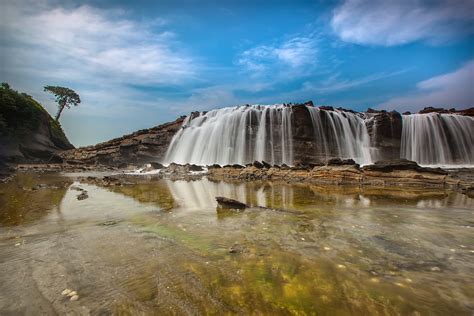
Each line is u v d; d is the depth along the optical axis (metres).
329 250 5.63
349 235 6.68
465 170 29.14
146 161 51.59
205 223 7.98
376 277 4.42
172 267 4.89
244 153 42.56
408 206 10.60
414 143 45.12
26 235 6.98
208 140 45.84
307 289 4.06
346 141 44.56
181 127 51.84
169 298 3.88
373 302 3.72
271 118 43.00
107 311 3.61
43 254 5.64
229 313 3.52
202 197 13.34
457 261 5.07
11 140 55.97
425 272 4.61
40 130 66.56
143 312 3.57
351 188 16.78
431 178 17.52
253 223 7.95
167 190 16.41
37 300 3.89
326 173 20.78
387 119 45.03
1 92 56.47
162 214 9.30
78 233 7.10
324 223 7.88
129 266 4.97
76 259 5.34
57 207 10.67
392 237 6.50
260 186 18.50
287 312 3.52
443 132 44.59
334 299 3.80
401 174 18.58
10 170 34.69
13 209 10.29
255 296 3.90
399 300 3.76
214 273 4.62
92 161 55.47
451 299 3.79
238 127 43.81
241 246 5.92
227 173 28.17
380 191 15.23
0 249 5.95
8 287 4.27
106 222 8.23
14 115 59.50
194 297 3.90
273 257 5.27
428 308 3.58
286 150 41.84
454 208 10.19
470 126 45.91
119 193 14.92
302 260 5.11
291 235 6.70
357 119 47.66
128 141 55.31
